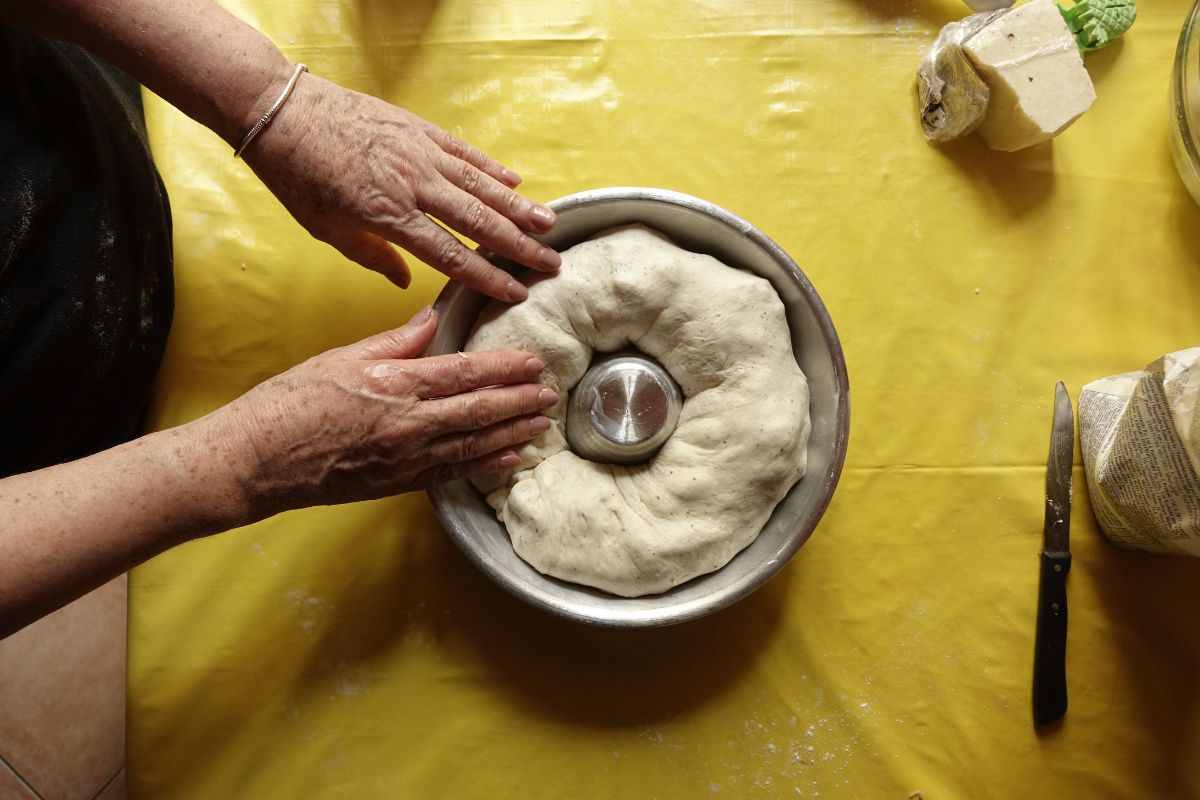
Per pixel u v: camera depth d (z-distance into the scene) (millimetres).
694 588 852
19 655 1242
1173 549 919
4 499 679
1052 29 948
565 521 833
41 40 788
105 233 825
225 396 988
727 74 1032
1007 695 966
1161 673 965
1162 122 1032
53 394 855
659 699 961
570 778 949
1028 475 989
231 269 999
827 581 980
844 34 1037
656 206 837
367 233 877
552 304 844
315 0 1027
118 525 702
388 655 962
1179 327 1008
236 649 956
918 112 1030
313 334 996
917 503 990
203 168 1008
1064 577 961
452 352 871
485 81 1025
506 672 962
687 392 879
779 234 1018
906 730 961
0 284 766
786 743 957
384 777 946
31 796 1224
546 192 1018
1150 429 836
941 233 1020
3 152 741
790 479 846
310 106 777
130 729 939
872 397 1001
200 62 746
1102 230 1021
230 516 750
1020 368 1005
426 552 973
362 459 762
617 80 1030
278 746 945
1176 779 946
